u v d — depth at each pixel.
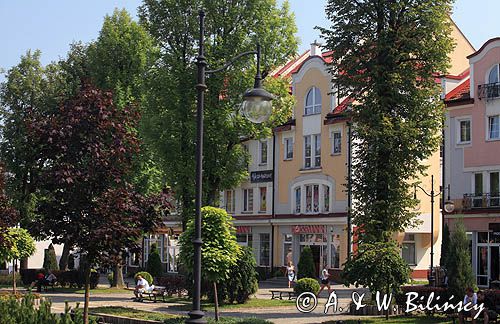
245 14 38.78
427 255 53.53
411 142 28.75
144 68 41.28
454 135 46.47
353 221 29.80
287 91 41.09
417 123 29.34
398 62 29.86
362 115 29.52
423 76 29.73
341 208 51.81
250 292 33.06
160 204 19.28
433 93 30.11
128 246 18.45
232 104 38.47
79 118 18.02
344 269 26.81
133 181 40.97
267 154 58.81
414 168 29.84
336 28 30.48
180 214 41.09
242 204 60.75
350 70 30.03
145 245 69.38
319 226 53.00
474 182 45.34
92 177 17.81
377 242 27.11
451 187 46.38
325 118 53.62
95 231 17.50
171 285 37.78
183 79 38.00
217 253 24.30
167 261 67.56
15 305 16.06
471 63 46.06
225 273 24.48
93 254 18.00
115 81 45.38
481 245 44.22
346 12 30.27
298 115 56.12
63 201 17.98
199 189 14.00
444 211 45.81
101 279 60.56
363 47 29.75
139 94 44.97
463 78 50.19
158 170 42.66
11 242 26.81
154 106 39.25
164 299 35.94
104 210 17.72
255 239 59.03
